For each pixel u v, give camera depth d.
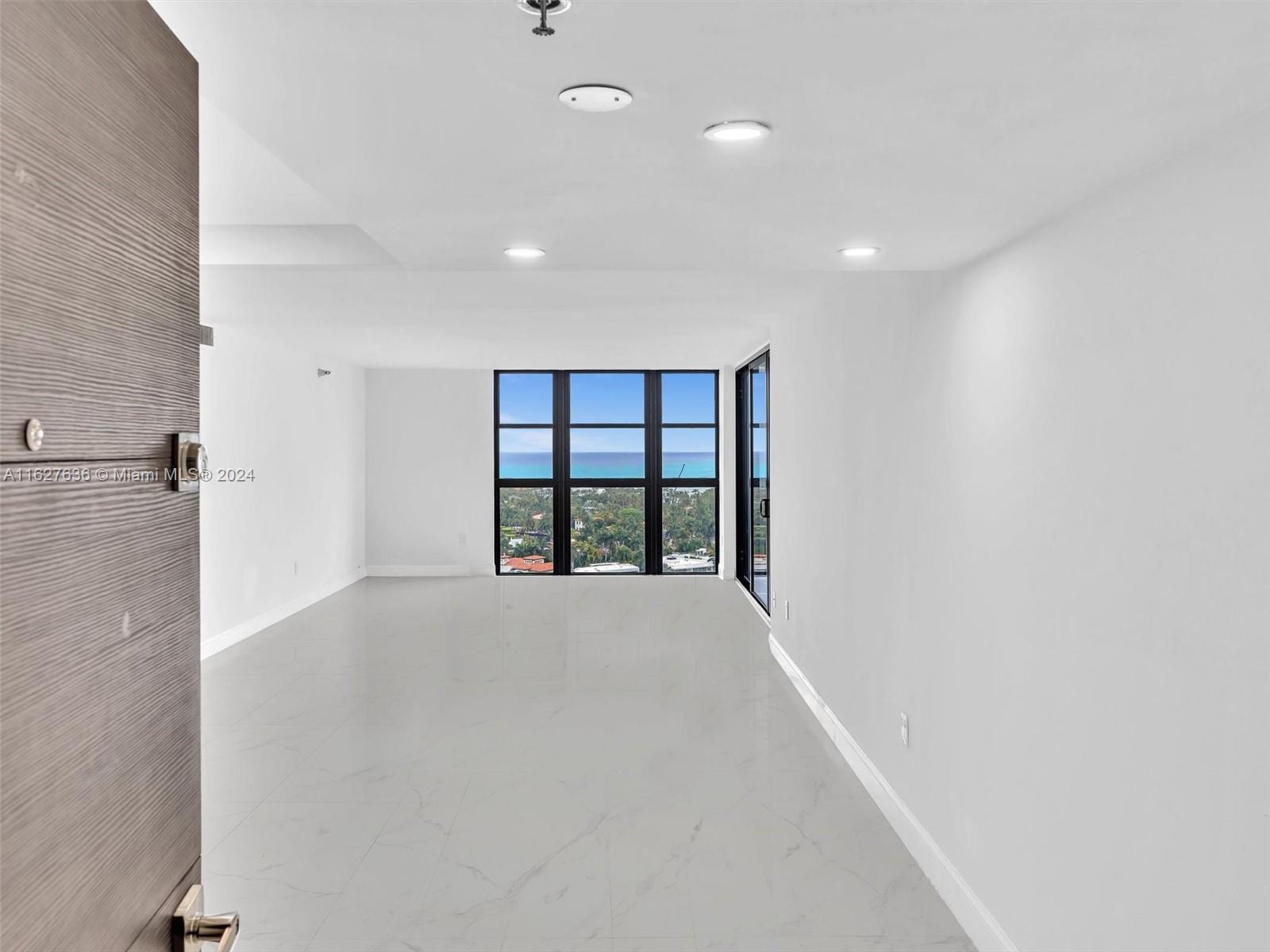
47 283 0.71
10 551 0.66
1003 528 2.60
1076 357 2.19
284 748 4.51
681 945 2.75
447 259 2.92
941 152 1.81
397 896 3.04
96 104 0.79
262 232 4.11
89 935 0.79
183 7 1.21
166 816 0.97
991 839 2.68
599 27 1.26
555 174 1.98
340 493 9.53
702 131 1.70
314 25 1.27
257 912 2.92
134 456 0.88
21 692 0.67
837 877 3.18
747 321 6.23
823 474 4.89
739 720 4.97
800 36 1.29
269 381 7.70
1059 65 1.38
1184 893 1.78
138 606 0.89
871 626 3.95
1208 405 1.70
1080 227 2.17
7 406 0.65
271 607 7.74
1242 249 1.61
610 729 4.81
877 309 3.83
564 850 3.38
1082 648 2.16
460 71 1.42
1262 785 1.56
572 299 5.32
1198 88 1.47
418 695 5.48
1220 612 1.66
